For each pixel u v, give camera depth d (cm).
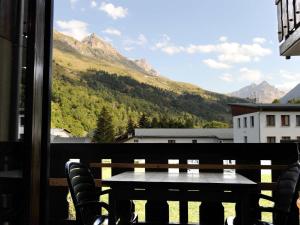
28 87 212
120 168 293
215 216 276
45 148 227
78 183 228
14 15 216
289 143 279
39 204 221
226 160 285
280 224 238
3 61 213
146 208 286
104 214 267
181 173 273
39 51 222
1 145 211
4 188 211
